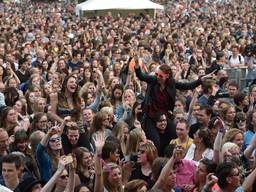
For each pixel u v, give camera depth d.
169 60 31.16
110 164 12.71
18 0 86.38
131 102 18.72
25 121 17.19
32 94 20.34
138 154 13.88
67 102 18.34
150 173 13.59
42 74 27.69
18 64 28.73
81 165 13.53
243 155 14.07
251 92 19.97
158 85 16.94
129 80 21.17
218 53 32.09
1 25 50.59
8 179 12.19
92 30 43.47
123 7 59.16
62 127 14.85
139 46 34.41
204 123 16.97
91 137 16.19
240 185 12.53
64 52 31.81
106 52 31.94
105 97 21.67
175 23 53.50
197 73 27.02
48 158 13.95
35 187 11.92
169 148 14.47
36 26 49.22
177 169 13.16
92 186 13.03
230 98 20.66
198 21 55.44
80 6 60.12
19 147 14.36
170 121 16.88
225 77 22.38
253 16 61.50
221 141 14.14
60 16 59.31
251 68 29.20
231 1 83.19
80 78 25.30
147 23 49.41
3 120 16.30
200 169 12.80
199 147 14.84
